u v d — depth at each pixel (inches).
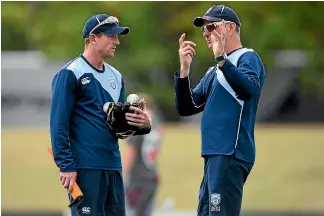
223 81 1029.8
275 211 2421.3
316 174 3169.3
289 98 4714.6
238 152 1024.9
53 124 1026.1
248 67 1016.2
